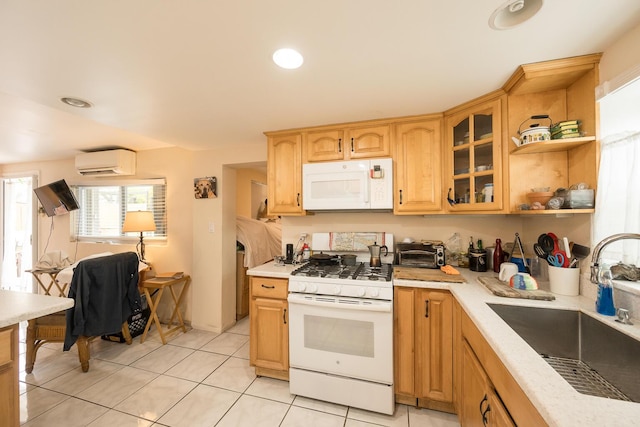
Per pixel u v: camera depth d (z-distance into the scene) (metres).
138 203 3.48
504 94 1.64
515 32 1.12
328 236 2.42
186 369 2.27
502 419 0.95
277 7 0.96
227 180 3.07
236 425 1.66
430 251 2.11
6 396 1.17
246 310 3.50
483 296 1.45
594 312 1.18
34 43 1.15
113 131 2.69
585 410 0.64
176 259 3.30
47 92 1.60
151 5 0.95
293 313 1.93
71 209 3.71
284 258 2.50
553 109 1.54
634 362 0.96
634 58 1.10
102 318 2.19
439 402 1.78
